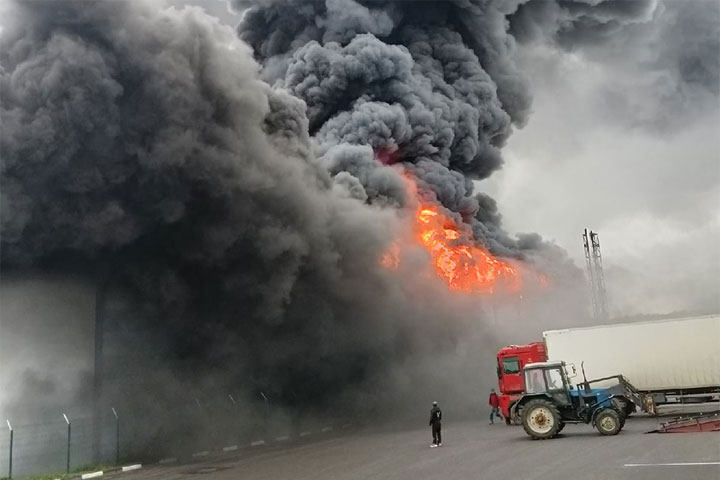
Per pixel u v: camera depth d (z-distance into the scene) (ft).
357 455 65.98
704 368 82.12
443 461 56.29
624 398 71.97
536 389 69.87
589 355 86.22
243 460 69.31
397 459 60.18
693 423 65.00
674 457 48.16
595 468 45.65
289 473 55.83
